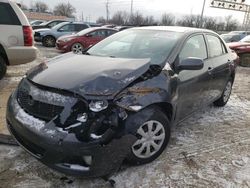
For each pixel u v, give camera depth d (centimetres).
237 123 507
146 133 331
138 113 307
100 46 455
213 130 467
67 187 302
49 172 325
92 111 278
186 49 414
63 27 1642
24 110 312
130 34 462
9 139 385
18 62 686
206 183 324
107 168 281
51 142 272
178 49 397
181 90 380
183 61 375
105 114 280
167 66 361
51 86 295
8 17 656
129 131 291
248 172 351
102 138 274
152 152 345
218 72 495
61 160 276
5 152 360
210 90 483
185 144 409
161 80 338
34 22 2702
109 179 314
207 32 499
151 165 348
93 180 314
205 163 364
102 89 289
